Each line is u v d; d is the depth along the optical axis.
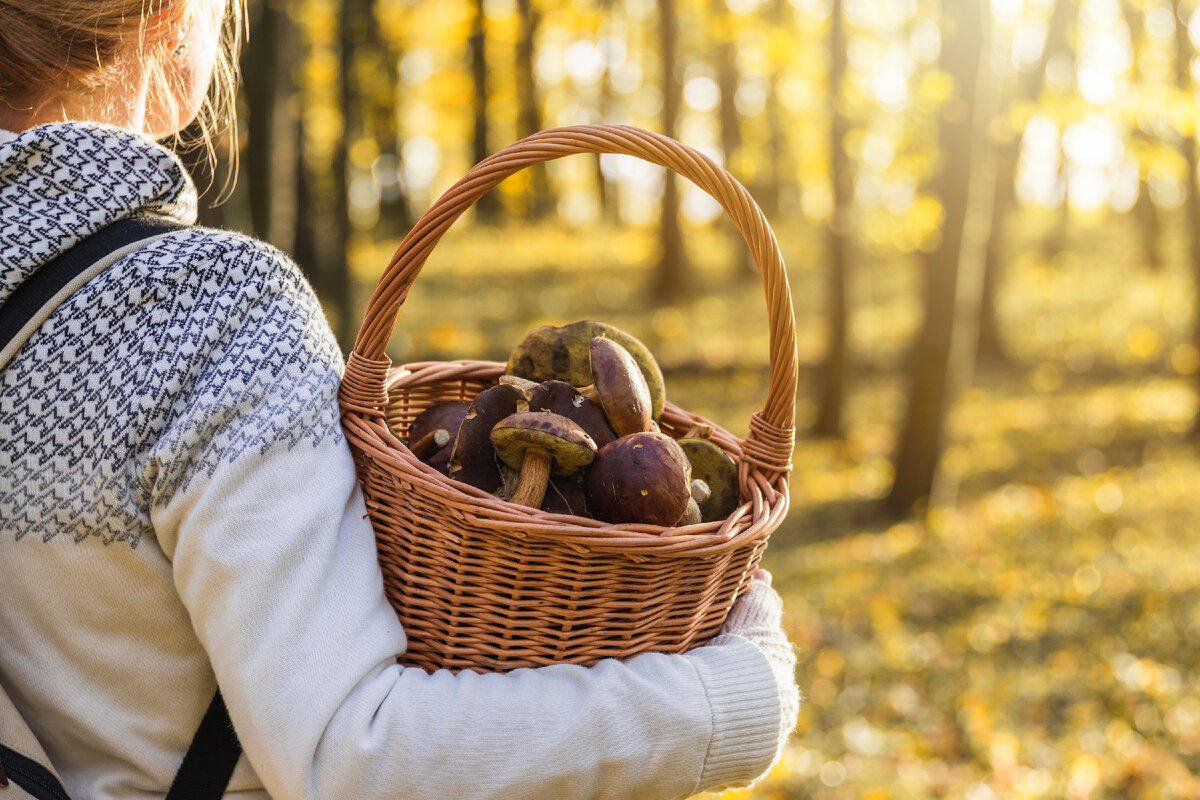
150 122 1.16
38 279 0.90
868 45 8.49
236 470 0.89
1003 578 6.83
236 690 0.90
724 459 1.39
